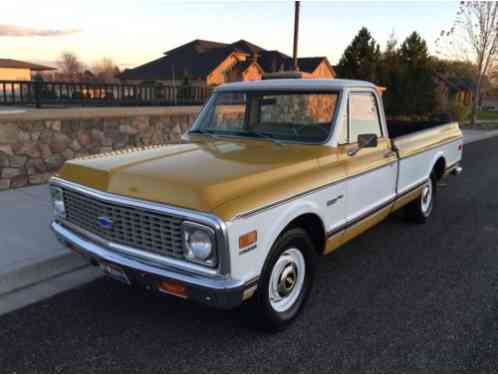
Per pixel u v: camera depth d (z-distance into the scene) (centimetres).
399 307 379
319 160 358
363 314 366
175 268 283
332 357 308
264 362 302
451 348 319
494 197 796
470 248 525
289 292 343
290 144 389
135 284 309
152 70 3884
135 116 852
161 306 375
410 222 617
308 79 430
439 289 414
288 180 317
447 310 374
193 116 967
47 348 313
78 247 334
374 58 3541
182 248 278
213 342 324
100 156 364
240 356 308
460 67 2939
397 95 2683
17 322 346
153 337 329
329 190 358
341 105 388
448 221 636
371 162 426
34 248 466
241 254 275
